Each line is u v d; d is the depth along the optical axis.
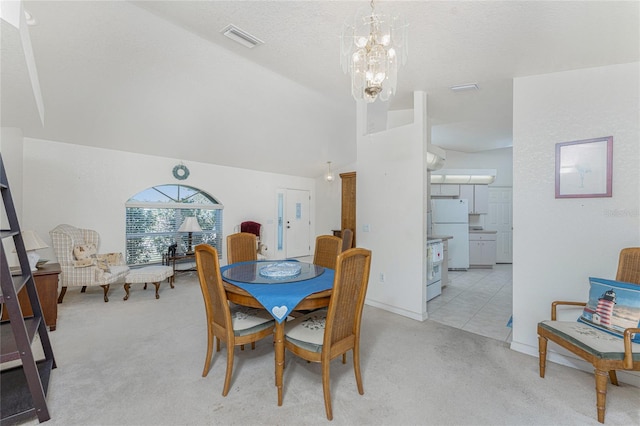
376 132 3.73
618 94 2.09
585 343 1.71
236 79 3.58
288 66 2.71
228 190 6.14
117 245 4.69
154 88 3.46
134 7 2.35
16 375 1.95
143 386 1.93
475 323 3.12
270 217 6.97
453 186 6.98
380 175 3.59
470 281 5.20
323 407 1.74
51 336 2.70
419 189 3.20
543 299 2.38
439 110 3.81
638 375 1.96
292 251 7.48
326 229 7.87
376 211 3.63
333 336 1.71
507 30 1.89
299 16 1.96
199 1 1.88
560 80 2.32
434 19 1.81
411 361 2.29
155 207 5.15
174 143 4.82
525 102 2.48
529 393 1.88
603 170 2.13
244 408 1.73
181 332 2.80
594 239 2.18
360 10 1.82
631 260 1.92
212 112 4.20
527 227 2.45
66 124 3.79
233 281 2.08
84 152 4.38
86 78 3.08
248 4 1.87
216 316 1.99
